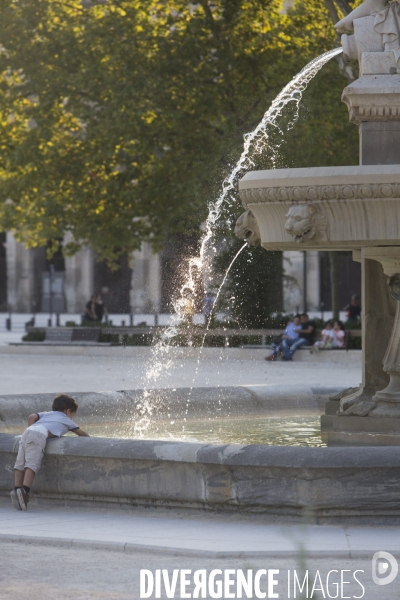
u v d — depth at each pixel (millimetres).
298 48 37000
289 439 14477
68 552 9328
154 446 11102
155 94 35500
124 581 8250
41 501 11820
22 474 11586
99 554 9234
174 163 36531
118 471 11273
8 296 94312
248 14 37531
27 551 9367
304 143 34938
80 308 91125
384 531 10070
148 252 82250
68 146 39281
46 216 40406
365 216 11477
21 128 40406
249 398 17703
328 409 14656
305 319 36375
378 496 10312
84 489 11453
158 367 32938
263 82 36906
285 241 11984
